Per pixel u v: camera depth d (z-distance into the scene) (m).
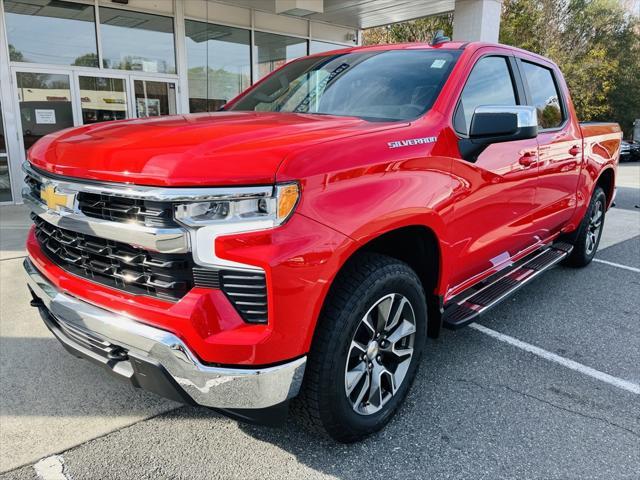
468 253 2.86
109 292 2.05
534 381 2.99
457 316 2.93
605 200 5.42
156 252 1.86
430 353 3.33
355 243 2.02
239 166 1.79
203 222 1.77
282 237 1.82
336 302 2.10
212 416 2.62
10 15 8.39
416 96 2.76
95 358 2.17
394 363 2.53
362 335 2.30
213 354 1.82
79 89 9.30
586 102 27.75
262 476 2.17
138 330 1.90
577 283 4.86
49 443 2.38
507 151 3.06
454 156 2.58
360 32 13.72
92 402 2.72
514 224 3.34
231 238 1.78
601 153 4.83
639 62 31.69
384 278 2.21
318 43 12.90
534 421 2.60
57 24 8.86
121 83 9.77
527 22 23.62
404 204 2.23
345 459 2.29
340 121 2.50
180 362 1.84
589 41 29.42
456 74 2.82
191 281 1.87
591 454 2.35
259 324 1.86
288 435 2.45
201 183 1.75
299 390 2.01
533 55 3.90
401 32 21.48
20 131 8.78
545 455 2.34
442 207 2.49
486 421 2.59
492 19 10.66
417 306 2.51
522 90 3.55
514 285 3.54
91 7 9.14
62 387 2.86
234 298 1.85
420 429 2.51
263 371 1.86
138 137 2.13
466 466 2.25
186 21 10.40
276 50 12.10
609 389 2.93
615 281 4.94
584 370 3.14
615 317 4.00
